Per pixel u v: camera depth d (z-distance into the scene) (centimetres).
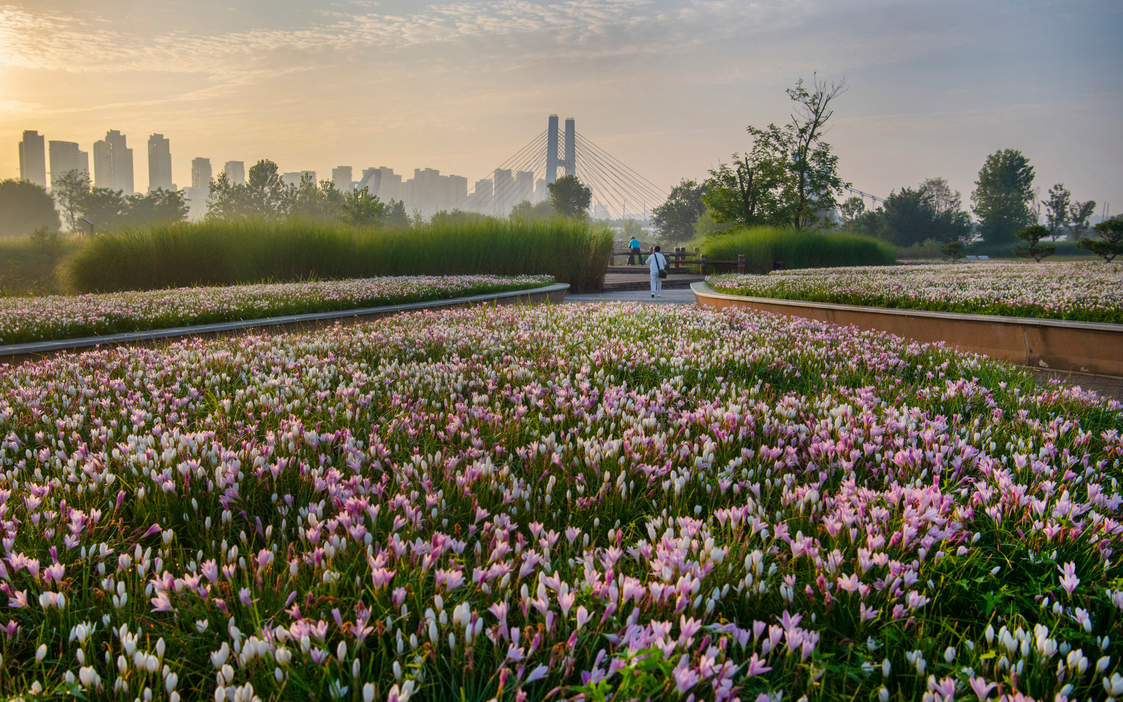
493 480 268
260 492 273
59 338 750
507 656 151
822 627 182
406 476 271
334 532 219
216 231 1681
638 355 535
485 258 1858
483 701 156
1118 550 229
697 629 157
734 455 320
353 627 166
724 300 1219
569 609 170
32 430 372
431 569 203
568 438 315
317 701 154
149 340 751
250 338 667
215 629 186
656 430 341
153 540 250
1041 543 226
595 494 274
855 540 215
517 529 248
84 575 203
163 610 182
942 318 820
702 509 266
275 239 1630
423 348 605
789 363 536
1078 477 292
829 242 3053
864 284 1241
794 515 245
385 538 231
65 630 186
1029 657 171
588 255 1958
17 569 200
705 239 3725
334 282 1391
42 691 161
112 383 451
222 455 282
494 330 698
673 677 144
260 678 160
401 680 156
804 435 331
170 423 373
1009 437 359
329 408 385
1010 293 998
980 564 218
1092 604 201
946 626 181
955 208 9306
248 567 213
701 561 198
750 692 161
